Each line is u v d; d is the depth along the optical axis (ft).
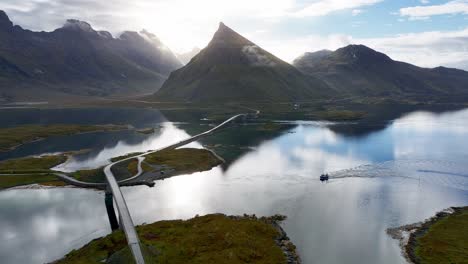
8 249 283.79
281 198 385.29
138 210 363.76
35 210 372.99
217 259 237.45
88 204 391.04
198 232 285.84
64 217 352.08
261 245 261.85
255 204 368.89
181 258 241.55
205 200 387.55
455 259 242.78
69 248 284.41
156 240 273.13
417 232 292.40
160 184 454.81
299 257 252.62
